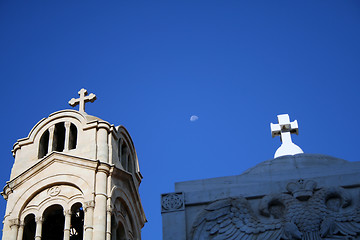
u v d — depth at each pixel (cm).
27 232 6219
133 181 6538
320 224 4200
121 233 6181
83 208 5988
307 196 4312
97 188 6084
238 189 4447
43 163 6344
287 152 5119
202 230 4325
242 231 4281
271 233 4244
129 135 6956
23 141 6706
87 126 6569
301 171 4481
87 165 6231
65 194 6128
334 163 4597
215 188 4484
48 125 6756
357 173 4391
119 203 6253
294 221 4225
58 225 6388
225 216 4353
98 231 5812
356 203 4284
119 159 6594
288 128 5378
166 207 4428
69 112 6762
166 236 4316
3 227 6097
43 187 6216
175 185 4544
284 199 4334
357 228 4166
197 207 4431
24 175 6331
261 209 4331
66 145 6500
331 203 4306
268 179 4469
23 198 6203
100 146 6412
